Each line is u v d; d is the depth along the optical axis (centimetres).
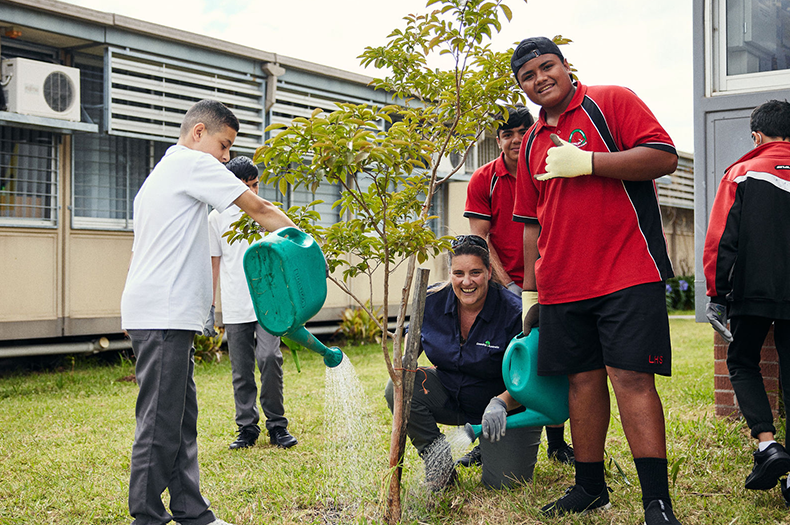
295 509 289
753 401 298
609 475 314
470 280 287
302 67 879
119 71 752
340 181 247
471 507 282
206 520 260
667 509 236
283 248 218
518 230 374
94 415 507
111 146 781
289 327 220
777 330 302
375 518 264
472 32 257
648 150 238
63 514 292
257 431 407
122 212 788
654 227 250
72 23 697
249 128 855
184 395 248
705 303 425
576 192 254
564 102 263
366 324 944
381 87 300
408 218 296
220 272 419
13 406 547
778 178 302
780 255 296
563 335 261
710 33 432
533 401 271
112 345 774
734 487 295
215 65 810
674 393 518
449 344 304
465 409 315
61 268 732
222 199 246
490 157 1120
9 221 700
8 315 693
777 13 418
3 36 693
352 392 312
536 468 333
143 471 241
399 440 262
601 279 251
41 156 722
